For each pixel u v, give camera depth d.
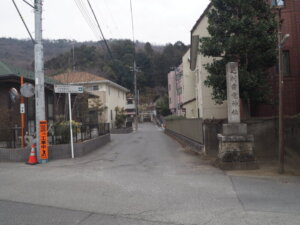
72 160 8.52
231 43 7.66
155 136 20.25
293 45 10.49
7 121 8.94
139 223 3.60
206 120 9.11
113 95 31.83
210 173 6.61
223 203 4.38
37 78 8.14
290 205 4.26
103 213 3.98
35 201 4.55
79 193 4.99
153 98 65.25
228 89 7.37
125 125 31.00
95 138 11.70
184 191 5.08
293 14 10.57
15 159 8.29
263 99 8.19
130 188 5.30
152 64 62.62
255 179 6.00
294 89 10.41
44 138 8.06
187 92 24.50
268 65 8.38
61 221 3.67
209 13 8.58
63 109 16.28
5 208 4.22
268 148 8.58
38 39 8.20
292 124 8.38
